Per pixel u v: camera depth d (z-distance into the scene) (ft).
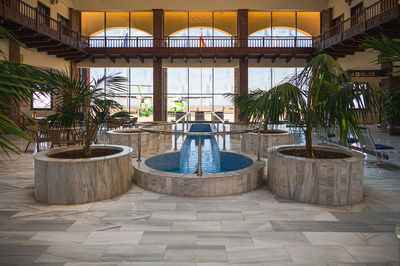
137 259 6.29
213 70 61.62
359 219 8.63
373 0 38.73
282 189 10.82
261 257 6.40
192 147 25.52
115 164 10.83
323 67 10.73
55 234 7.54
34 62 41.19
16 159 19.12
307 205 9.89
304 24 57.82
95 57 51.11
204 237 7.38
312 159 10.22
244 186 11.51
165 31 58.95
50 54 44.42
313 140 29.81
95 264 6.08
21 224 8.20
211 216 8.84
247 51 47.26
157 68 50.44
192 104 63.36
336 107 10.20
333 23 49.90
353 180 9.96
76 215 8.90
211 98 62.34
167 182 11.09
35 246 6.87
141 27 58.90
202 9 49.75
